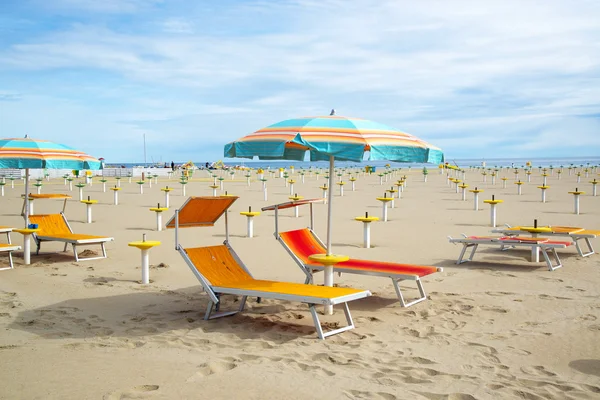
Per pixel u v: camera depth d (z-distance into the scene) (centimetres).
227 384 412
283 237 716
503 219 1698
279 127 558
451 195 2894
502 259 991
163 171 6144
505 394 394
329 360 470
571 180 4553
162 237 1316
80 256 1035
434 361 464
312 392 397
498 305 658
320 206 2245
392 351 493
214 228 1505
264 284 606
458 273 865
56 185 3925
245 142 552
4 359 468
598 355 479
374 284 795
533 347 502
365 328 571
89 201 1650
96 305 670
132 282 809
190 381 418
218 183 4362
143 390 402
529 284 776
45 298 704
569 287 753
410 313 629
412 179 5003
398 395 391
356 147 516
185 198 2730
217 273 629
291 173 6675
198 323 593
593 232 1032
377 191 3291
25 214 986
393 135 555
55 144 874
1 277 834
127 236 1341
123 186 3878
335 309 655
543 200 2392
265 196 2669
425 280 815
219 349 502
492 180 4388
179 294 734
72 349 499
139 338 536
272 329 570
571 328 561
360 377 427
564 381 418
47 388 401
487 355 481
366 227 1141
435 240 1246
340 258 605
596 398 386
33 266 929
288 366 453
